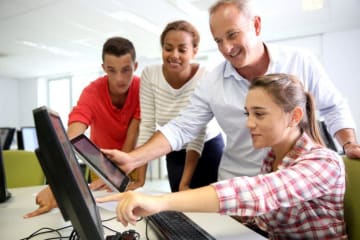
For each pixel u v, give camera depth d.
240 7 1.08
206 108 1.37
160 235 0.81
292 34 4.68
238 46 1.11
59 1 3.25
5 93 7.96
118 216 0.62
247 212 0.69
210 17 1.13
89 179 1.56
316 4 3.53
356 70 4.48
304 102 0.88
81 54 5.64
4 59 5.94
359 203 0.90
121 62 1.53
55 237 0.84
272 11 3.70
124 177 1.01
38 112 0.43
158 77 1.65
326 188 0.77
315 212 0.85
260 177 0.73
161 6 3.46
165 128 1.27
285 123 0.84
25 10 3.46
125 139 1.79
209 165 1.70
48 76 7.86
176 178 1.74
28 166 1.79
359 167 0.92
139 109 1.76
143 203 0.61
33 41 4.75
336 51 4.60
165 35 1.45
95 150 0.94
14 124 8.09
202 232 0.80
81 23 3.96
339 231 0.86
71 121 1.60
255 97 0.83
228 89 1.29
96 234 0.47
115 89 1.64
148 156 1.17
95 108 1.69
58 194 0.46
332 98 1.26
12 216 1.05
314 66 1.25
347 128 1.22
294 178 0.73
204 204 0.67
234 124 1.30
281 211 0.87
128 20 3.90
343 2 3.49
